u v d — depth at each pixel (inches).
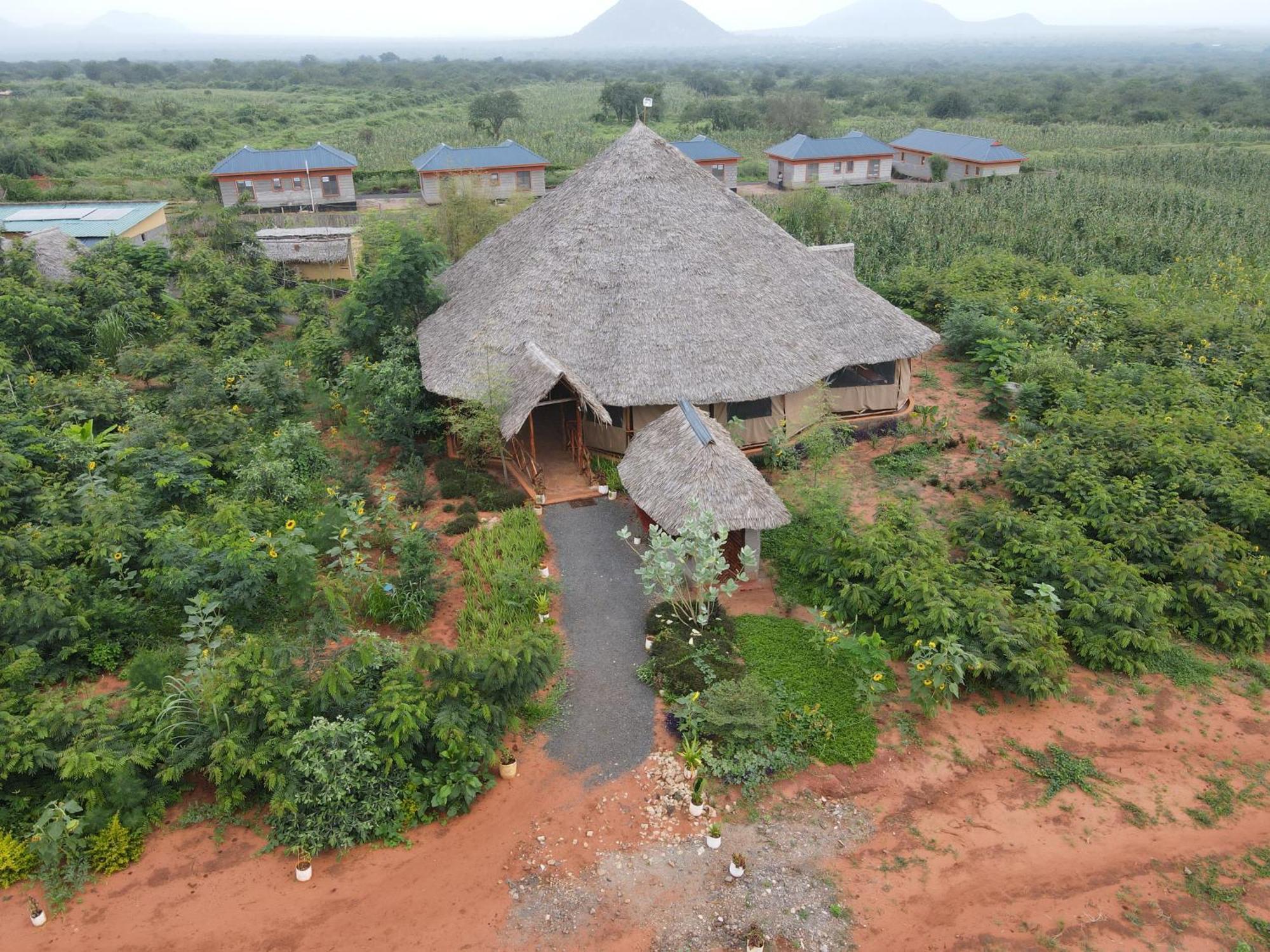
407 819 574.6
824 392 1086.4
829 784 609.0
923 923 509.0
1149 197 2450.8
